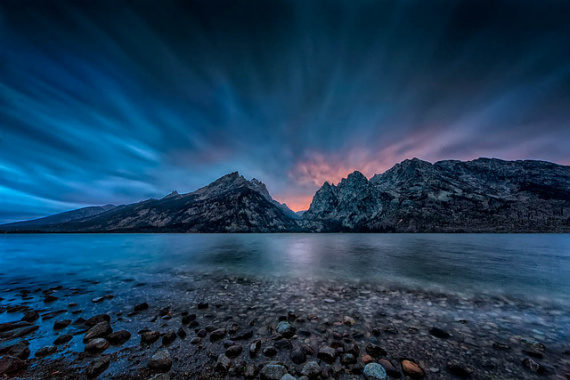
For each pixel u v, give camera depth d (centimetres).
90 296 912
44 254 2653
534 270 1438
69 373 405
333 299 861
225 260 1980
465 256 2177
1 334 554
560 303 809
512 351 479
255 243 4488
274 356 462
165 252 2741
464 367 416
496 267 1552
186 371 412
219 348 492
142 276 1321
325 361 445
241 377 399
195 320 654
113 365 429
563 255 2255
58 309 758
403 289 1007
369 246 3528
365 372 403
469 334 562
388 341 525
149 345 504
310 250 2895
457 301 837
